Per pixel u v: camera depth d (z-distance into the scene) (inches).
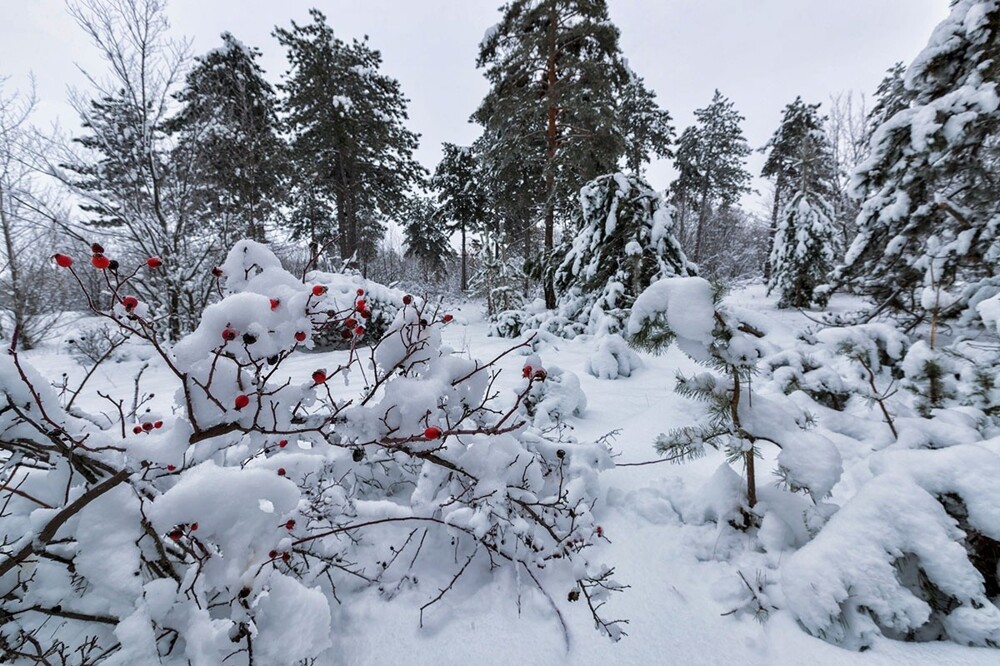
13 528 60.6
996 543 62.2
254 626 50.4
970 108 190.9
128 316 47.6
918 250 225.8
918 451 70.7
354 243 770.2
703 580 75.4
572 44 518.3
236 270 61.2
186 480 48.7
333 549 75.7
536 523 84.8
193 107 365.7
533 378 64.7
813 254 528.4
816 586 62.7
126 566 48.8
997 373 95.0
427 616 69.6
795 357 124.6
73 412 65.0
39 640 55.5
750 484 85.4
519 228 789.9
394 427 65.6
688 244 1311.5
